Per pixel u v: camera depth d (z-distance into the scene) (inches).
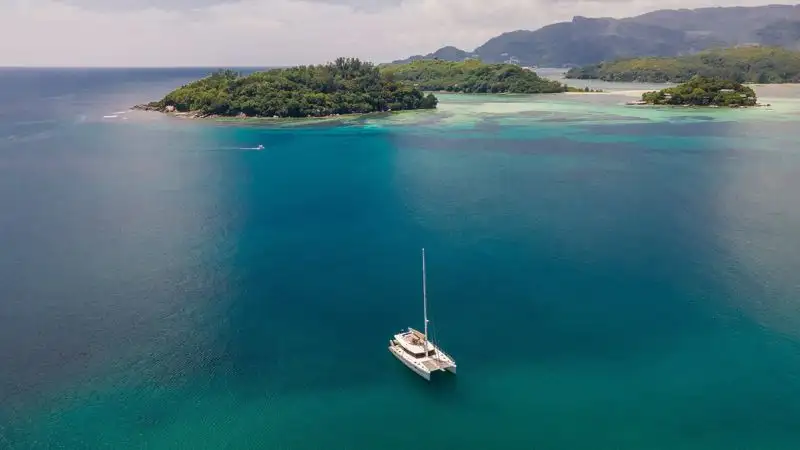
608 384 2089.1
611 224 3710.6
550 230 3604.8
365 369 2194.9
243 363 2236.7
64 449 1807.3
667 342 2342.5
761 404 1980.8
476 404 1996.8
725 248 3284.9
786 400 1996.8
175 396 2046.0
